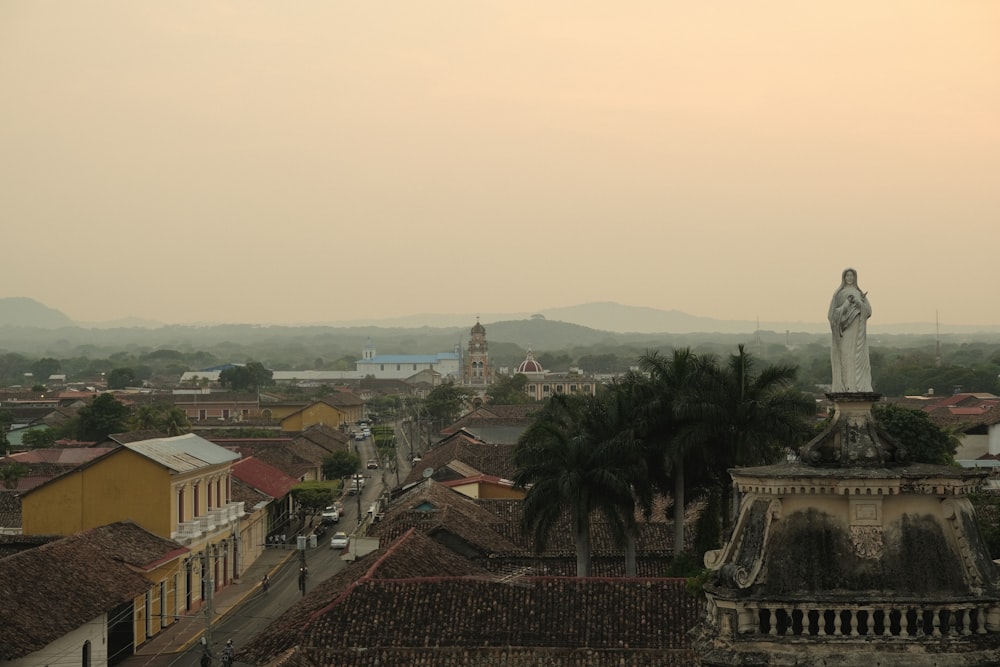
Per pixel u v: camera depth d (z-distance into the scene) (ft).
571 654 127.54
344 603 138.51
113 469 231.50
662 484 199.72
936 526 69.87
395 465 521.65
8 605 154.71
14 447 494.18
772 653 67.67
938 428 270.46
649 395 191.83
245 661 134.00
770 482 70.18
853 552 69.31
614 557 209.05
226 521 268.00
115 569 188.75
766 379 191.11
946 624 68.03
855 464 71.20
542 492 186.29
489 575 166.81
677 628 133.39
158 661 193.77
